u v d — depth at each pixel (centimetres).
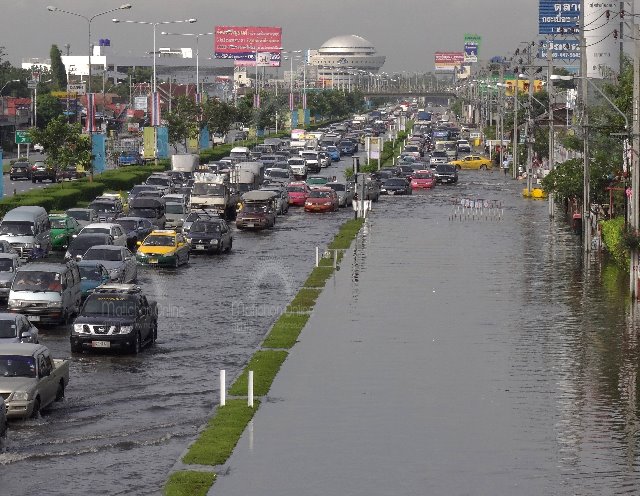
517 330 7575
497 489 4381
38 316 7644
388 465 4678
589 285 9556
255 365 6438
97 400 5716
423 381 6125
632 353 6844
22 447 4894
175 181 18112
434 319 7956
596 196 12694
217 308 8388
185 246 10888
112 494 4312
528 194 18675
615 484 4434
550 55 18338
